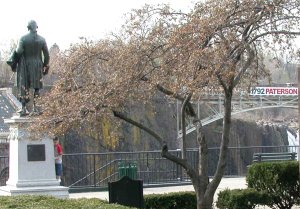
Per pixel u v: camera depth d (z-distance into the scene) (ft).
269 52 46.44
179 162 48.21
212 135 236.22
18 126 61.46
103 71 48.01
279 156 101.35
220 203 58.65
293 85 184.24
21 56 64.39
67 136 189.47
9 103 156.76
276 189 59.41
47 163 65.46
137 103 50.47
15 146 65.46
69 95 45.62
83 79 48.52
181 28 41.37
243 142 277.03
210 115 190.19
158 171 96.32
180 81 40.52
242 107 199.82
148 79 44.86
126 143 208.95
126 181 50.93
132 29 45.60
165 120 216.74
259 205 62.95
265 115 321.93
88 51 48.47
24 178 64.54
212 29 40.52
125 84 43.75
